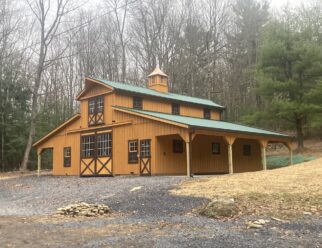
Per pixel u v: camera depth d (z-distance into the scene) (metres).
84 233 8.66
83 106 25.56
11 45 34.44
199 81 45.88
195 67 46.12
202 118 27.30
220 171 25.38
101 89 24.28
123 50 45.88
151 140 21.00
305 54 29.64
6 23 35.62
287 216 9.74
